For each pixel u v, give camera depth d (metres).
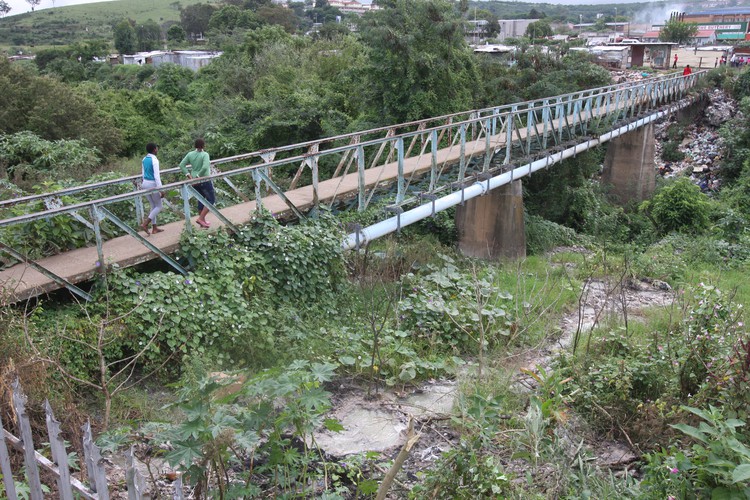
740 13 107.19
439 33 19.34
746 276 15.43
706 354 6.61
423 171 13.34
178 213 9.78
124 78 49.53
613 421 6.45
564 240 18.91
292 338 7.62
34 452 3.28
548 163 17.20
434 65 18.98
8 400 4.74
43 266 7.21
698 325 7.08
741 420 5.26
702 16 110.50
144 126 29.06
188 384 4.59
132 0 174.12
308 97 21.22
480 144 16.23
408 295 10.08
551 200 21.42
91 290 7.11
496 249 15.74
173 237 8.34
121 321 6.70
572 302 11.38
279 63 30.50
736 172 28.25
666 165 31.34
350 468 5.24
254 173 8.98
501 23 99.38
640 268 14.53
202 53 54.22
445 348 8.55
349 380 7.32
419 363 7.59
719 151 29.94
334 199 10.71
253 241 8.69
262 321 7.66
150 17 146.38
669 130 32.72
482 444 5.07
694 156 30.92
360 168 10.85
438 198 12.80
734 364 5.74
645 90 25.48
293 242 8.87
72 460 4.43
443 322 8.84
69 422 5.14
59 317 6.59
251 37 35.72
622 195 26.53
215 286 7.73
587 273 13.70
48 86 23.20
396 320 8.77
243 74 30.64
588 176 23.75
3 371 4.93
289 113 20.36
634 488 4.89
